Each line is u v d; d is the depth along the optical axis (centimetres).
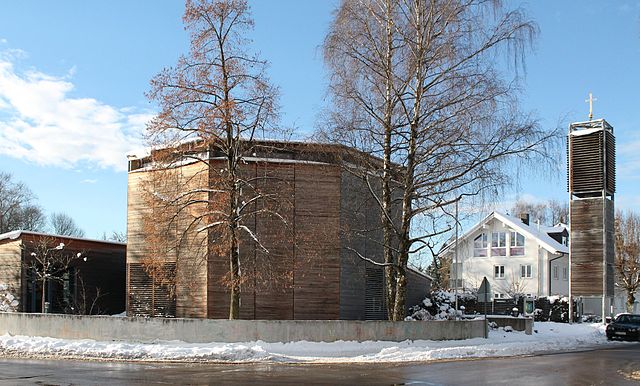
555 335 3353
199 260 2830
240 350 2019
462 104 2241
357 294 2998
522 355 2283
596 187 4194
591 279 4194
